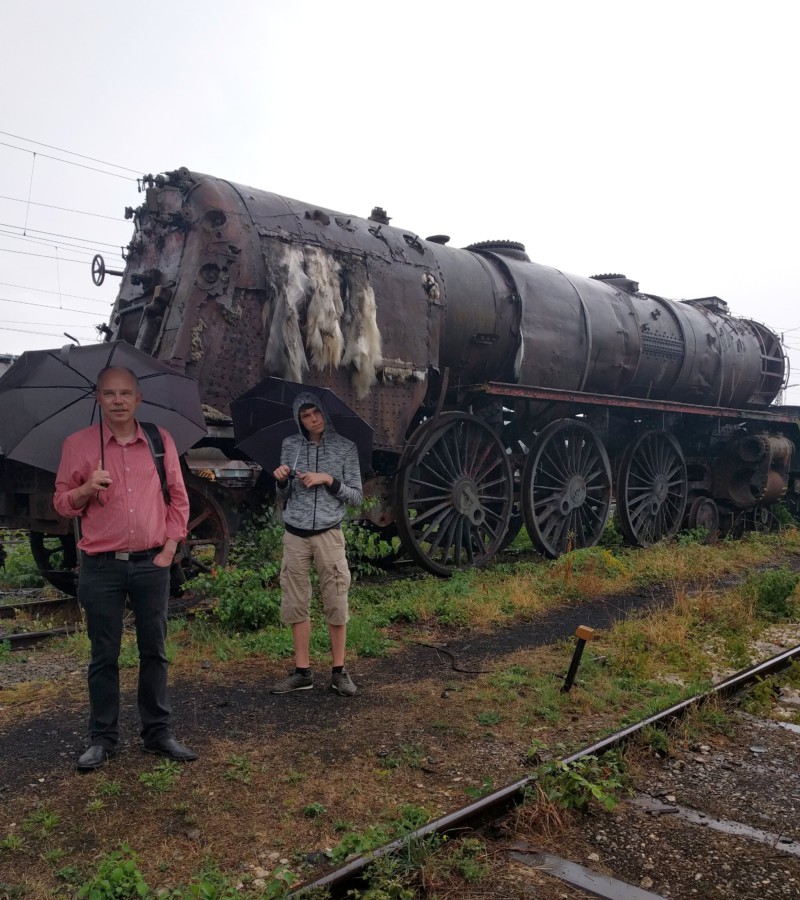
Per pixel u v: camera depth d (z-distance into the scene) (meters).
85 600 3.76
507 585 8.37
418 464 9.09
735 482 14.42
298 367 7.33
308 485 4.82
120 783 3.59
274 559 7.05
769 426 16.11
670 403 12.60
